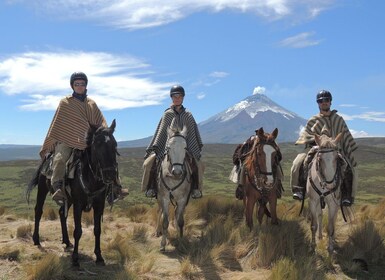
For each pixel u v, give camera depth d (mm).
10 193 69000
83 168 6840
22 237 8797
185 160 8555
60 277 6199
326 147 7387
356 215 11180
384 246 8023
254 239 7852
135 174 90062
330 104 8570
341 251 7953
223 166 113500
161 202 8508
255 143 8195
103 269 6820
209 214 11102
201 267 7047
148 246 8602
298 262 6754
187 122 9008
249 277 6527
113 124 6832
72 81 7645
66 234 8125
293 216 10117
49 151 7734
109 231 10219
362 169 105125
